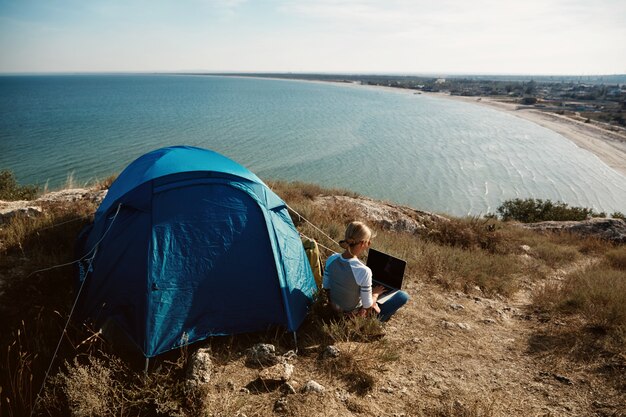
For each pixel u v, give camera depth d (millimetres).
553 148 84938
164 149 5848
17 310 4621
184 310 4188
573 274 8883
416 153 73625
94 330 4152
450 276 7426
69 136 66938
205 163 5016
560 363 4496
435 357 4461
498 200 51250
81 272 4887
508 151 80625
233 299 4430
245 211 4766
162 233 4328
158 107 125562
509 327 5598
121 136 67875
